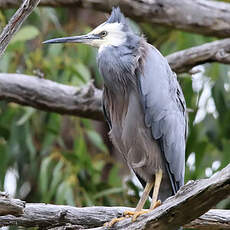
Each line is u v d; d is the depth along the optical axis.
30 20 12.73
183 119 8.84
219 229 7.67
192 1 11.19
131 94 8.45
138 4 10.94
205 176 12.02
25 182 12.95
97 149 14.19
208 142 12.72
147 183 8.69
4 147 12.21
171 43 12.89
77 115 11.10
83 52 12.35
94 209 7.93
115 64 8.54
